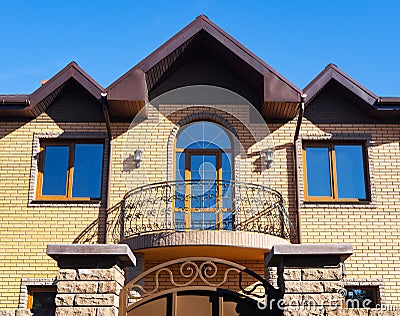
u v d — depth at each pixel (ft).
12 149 37.81
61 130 38.19
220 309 18.81
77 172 37.88
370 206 36.73
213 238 32.73
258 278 19.42
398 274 35.45
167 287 35.60
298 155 37.55
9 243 35.96
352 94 37.65
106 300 18.42
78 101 38.83
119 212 36.45
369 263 35.63
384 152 37.88
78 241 36.04
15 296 35.04
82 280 18.62
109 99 35.40
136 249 33.68
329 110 38.63
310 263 18.63
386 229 36.32
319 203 36.81
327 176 37.86
